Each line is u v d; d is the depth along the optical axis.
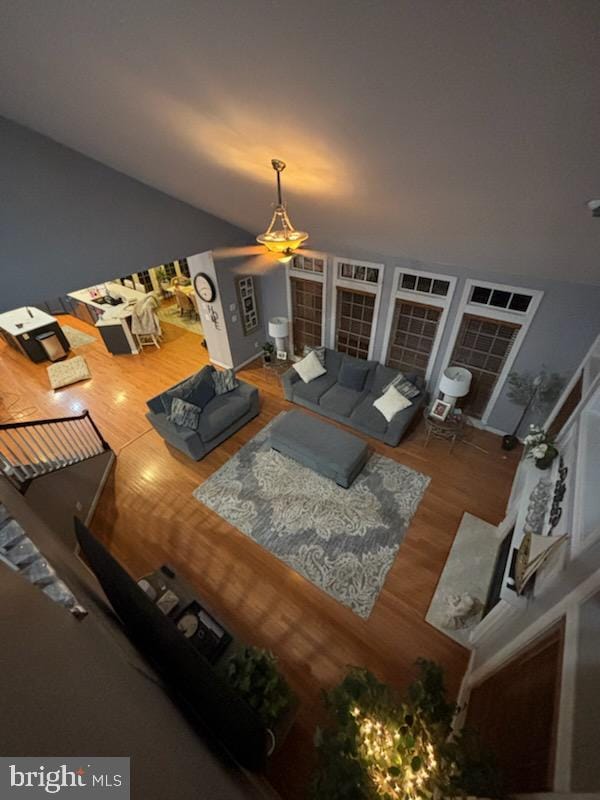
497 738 2.03
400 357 5.65
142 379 6.58
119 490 4.48
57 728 0.78
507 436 4.83
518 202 2.15
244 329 6.66
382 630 3.12
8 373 6.75
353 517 4.07
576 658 1.54
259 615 3.24
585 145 1.44
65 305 8.82
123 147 2.98
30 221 3.26
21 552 1.77
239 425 5.39
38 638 1.04
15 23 1.55
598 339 3.75
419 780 1.55
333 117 1.79
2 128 2.91
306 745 2.52
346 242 4.79
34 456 4.12
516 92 1.29
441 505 4.18
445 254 3.95
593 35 0.97
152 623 1.46
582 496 2.23
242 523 4.05
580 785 1.19
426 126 1.65
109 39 1.59
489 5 0.99
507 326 4.40
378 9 1.10
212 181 3.36
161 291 9.59
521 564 2.36
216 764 1.43
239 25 1.33
